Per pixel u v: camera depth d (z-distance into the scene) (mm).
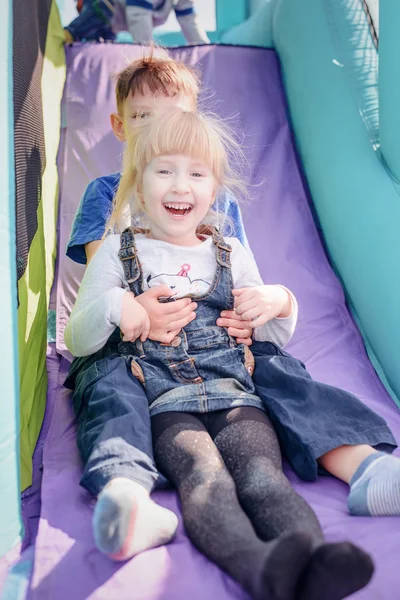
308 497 1042
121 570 860
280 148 2090
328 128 1948
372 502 967
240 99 2176
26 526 1005
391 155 1654
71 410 1310
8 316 968
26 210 1298
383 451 1106
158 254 1278
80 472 1091
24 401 1156
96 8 2578
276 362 1233
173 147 1237
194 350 1215
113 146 2006
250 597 816
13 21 1186
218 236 1343
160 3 2752
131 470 944
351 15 2068
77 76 2133
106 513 838
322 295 1762
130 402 1081
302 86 2111
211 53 2244
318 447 1053
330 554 708
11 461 957
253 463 979
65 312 1682
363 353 1617
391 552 886
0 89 1032
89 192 1657
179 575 851
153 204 1256
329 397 1147
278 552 726
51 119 1907
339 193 1813
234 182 1448
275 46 2322
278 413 1125
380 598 816
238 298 1269
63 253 1796
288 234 1900
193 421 1069
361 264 1665
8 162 1021
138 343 1204
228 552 824
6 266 981
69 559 891
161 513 908
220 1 3201
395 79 1570
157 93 1671
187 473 962
